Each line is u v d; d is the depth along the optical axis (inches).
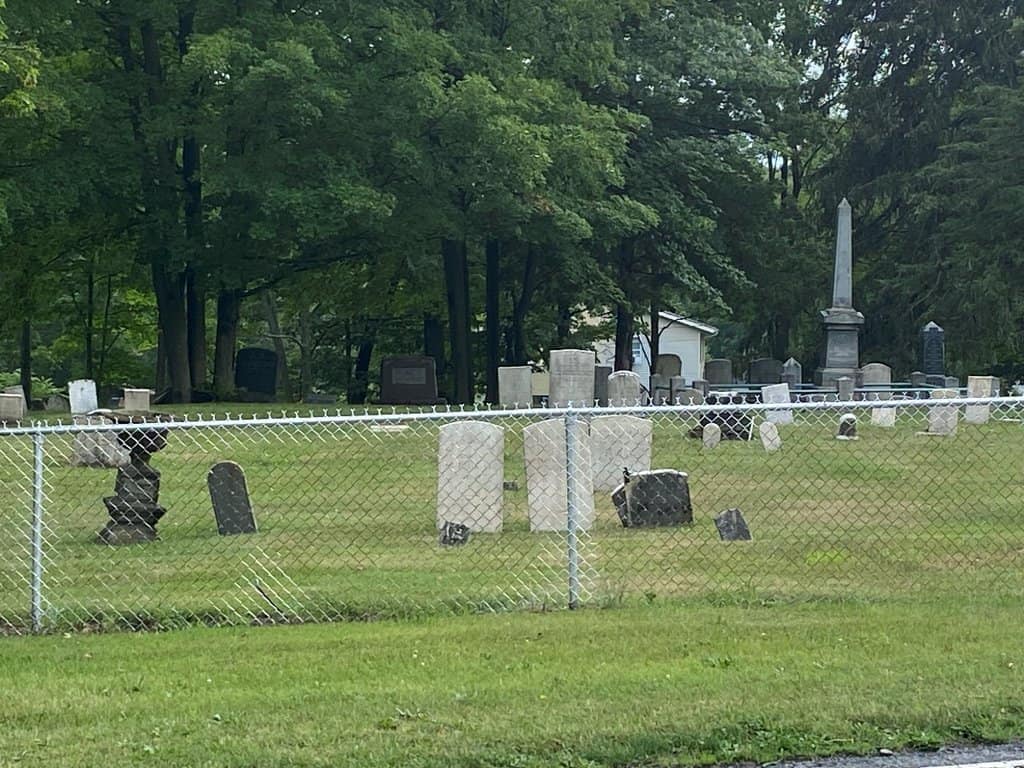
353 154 1285.7
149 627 359.6
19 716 257.9
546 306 1918.1
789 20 2007.9
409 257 1518.2
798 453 781.3
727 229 1803.6
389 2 1310.3
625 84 1552.7
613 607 368.8
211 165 1279.5
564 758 233.1
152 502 486.6
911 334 1904.5
